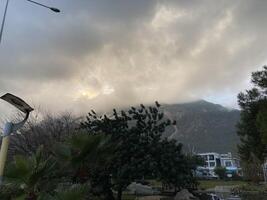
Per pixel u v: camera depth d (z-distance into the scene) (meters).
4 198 9.92
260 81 49.59
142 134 22.30
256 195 35.88
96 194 20.84
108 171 21.11
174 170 21.55
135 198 25.45
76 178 15.44
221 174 90.88
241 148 56.22
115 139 21.70
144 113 22.86
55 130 32.97
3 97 7.17
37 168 10.63
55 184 11.77
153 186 39.41
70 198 9.10
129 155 21.50
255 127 51.50
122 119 22.75
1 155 7.02
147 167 20.59
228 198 31.67
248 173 63.38
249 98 51.69
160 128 22.53
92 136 15.53
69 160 14.98
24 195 10.27
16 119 32.72
